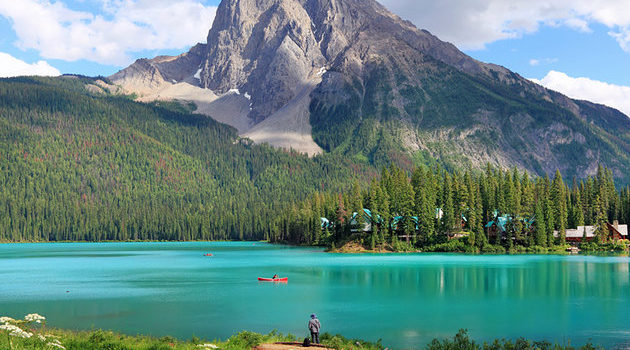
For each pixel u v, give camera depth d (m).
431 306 76.12
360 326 62.75
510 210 197.00
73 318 68.00
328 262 154.50
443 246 197.75
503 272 118.19
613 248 194.88
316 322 46.19
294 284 101.88
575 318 66.56
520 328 61.25
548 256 174.25
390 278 109.38
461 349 46.41
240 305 78.00
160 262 165.88
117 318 68.00
